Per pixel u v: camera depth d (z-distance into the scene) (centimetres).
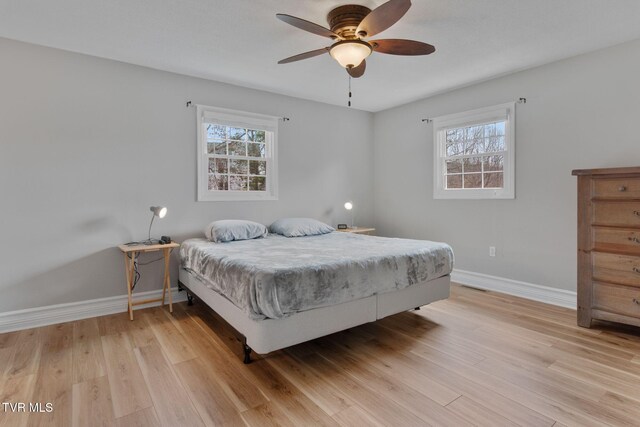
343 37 239
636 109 287
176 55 312
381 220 527
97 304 319
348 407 180
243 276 219
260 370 218
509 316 309
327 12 238
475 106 399
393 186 506
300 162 454
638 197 250
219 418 171
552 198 340
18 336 270
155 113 347
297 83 392
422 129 463
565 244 333
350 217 509
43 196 295
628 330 275
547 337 263
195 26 259
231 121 393
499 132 387
